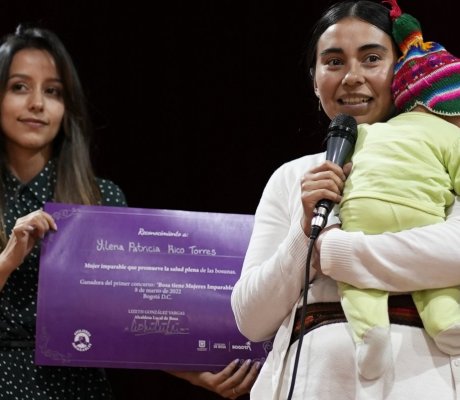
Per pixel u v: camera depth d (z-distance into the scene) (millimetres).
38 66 6266
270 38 9242
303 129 8727
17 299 5820
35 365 5727
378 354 3979
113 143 9227
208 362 5699
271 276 4402
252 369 5695
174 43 9289
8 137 6203
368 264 4098
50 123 6230
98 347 5664
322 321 4273
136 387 9062
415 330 4086
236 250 5848
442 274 4059
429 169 4281
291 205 4750
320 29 5125
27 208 6117
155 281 5766
